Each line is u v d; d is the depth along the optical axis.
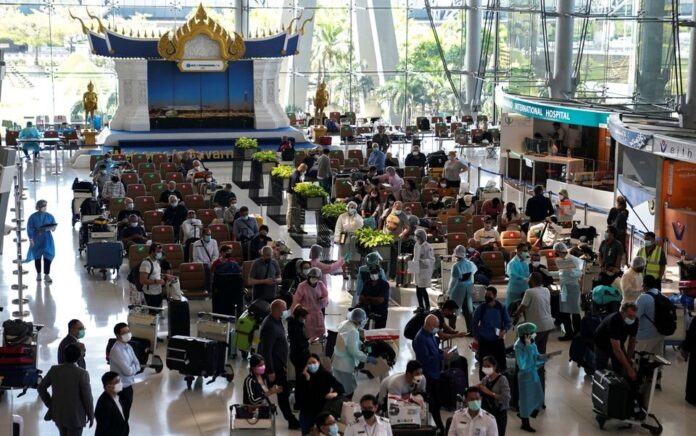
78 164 35.66
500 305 14.54
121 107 38.00
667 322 15.20
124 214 22.53
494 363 12.64
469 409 11.49
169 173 27.42
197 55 37.44
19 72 42.16
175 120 38.22
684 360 16.70
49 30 42.16
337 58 45.66
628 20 31.70
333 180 28.66
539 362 13.86
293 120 42.06
